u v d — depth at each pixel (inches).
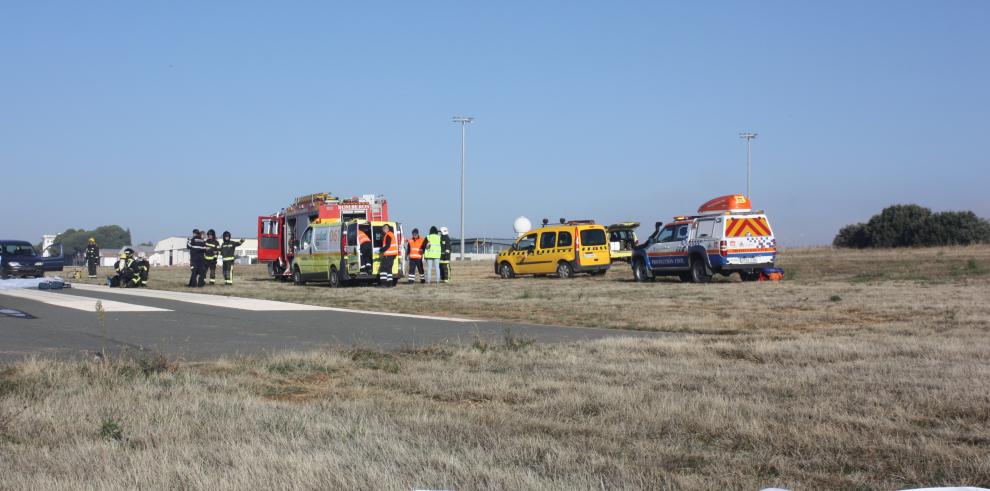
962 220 2460.6
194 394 294.4
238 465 206.1
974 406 277.9
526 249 1320.1
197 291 973.8
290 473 199.9
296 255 1153.4
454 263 2242.9
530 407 286.5
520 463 215.0
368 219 1146.7
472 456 218.5
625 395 299.4
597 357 398.6
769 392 308.2
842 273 1240.2
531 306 745.0
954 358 381.7
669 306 722.2
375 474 200.1
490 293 912.3
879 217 2598.4
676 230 1127.6
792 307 684.7
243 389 313.7
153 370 339.0
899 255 1667.1
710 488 197.6
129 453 218.4
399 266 1117.1
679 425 257.6
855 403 287.3
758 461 220.2
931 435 246.4
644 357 397.1
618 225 1441.9
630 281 1165.1
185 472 199.5
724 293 859.4
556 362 382.3
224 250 1149.7
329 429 245.3
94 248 1523.1
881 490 198.8
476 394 312.3
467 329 547.8
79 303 735.7
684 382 328.5
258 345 455.2
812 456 225.3
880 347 414.0
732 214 1055.6
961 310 608.1
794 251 2084.2
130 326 546.0
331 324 575.5
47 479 194.4
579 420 266.5
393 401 296.0
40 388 299.7
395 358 401.7
